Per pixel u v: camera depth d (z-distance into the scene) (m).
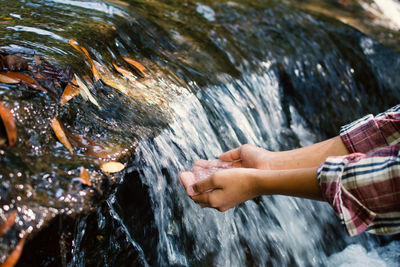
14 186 1.11
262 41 2.75
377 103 3.04
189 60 2.27
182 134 1.73
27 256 1.10
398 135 1.42
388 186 1.03
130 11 2.41
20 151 1.18
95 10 2.26
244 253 1.88
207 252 1.77
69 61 1.58
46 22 1.95
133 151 1.41
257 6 3.17
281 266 1.98
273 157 1.61
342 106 2.88
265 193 1.30
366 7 3.82
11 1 2.14
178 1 2.88
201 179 1.51
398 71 3.14
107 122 1.48
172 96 1.86
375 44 3.18
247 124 2.25
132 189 1.46
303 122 2.72
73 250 1.23
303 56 2.79
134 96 1.73
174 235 1.68
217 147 1.97
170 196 1.64
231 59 2.45
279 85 2.62
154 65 2.06
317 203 2.30
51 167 1.20
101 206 1.30
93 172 1.24
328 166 1.10
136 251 1.51
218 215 1.81
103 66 1.81
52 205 1.13
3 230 1.04
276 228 2.04
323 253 2.21
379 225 1.08
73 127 1.37
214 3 3.02
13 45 1.58
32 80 1.37
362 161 1.08
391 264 2.24
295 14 3.24
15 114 1.22
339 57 2.96
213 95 2.09
